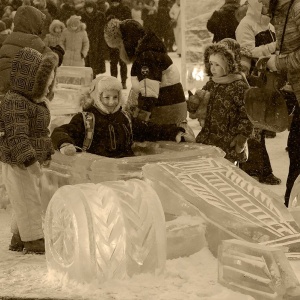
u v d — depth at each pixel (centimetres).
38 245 591
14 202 589
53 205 514
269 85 677
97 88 649
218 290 480
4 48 830
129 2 2133
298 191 589
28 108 582
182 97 721
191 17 1363
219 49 715
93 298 468
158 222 507
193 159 609
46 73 583
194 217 565
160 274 507
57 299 469
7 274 530
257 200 547
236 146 711
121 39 709
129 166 587
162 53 705
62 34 1612
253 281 464
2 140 583
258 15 948
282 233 512
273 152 1088
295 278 452
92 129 646
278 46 677
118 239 496
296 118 703
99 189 514
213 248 552
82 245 488
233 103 714
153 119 717
